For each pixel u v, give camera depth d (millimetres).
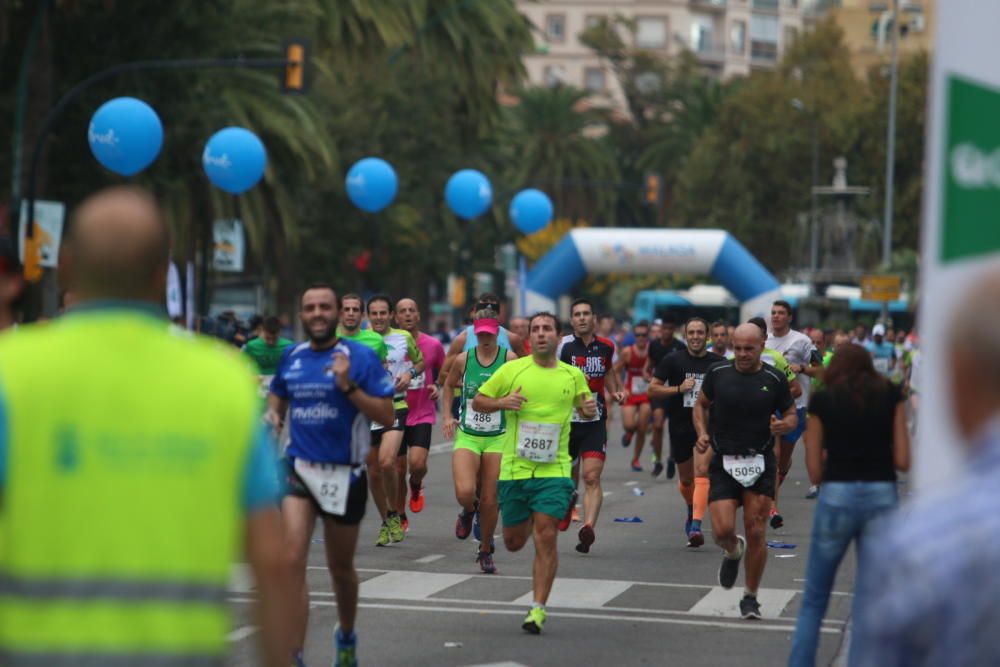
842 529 17578
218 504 7895
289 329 100000
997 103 12102
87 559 7703
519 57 108125
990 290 6594
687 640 21125
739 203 144125
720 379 22859
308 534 17719
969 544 6383
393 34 91562
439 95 113500
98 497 7738
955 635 6359
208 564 7844
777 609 23844
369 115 110562
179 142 69125
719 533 22812
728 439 22719
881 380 17609
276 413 18156
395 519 30969
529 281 92062
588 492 29609
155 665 7672
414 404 32000
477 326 26984
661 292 146125
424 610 23250
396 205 111188
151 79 69438
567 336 33688
